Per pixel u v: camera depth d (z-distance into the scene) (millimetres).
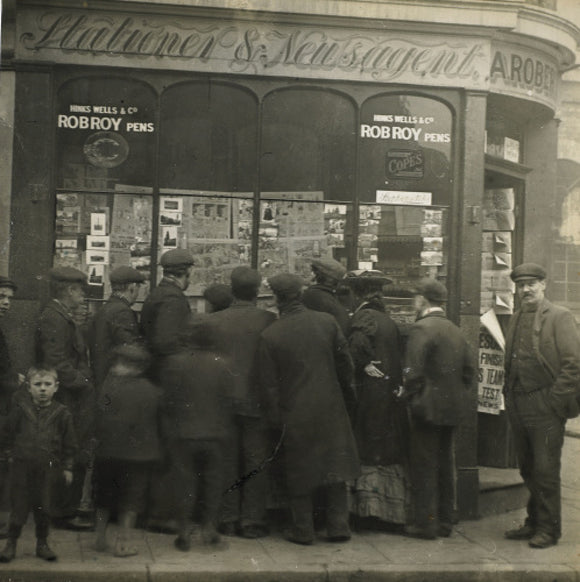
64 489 5617
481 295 7523
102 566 5117
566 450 9312
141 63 6387
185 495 5562
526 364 5863
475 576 5277
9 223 6258
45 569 5047
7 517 5477
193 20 6422
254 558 5352
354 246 6633
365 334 5941
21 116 6262
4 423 5258
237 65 6480
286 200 6574
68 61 6309
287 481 5691
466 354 6008
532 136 7668
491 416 7512
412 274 6691
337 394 5691
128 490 5465
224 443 5609
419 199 6707
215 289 5914
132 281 5953
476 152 6734
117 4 6328
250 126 6523
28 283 6250
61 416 5328
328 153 6617
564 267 7773
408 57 6652
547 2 7246
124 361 5547
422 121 6715
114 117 6402
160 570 5082
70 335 5852
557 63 7441
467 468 6617
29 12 6266
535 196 7637
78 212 6375
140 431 5492
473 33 6695
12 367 5883
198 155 6488
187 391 5590
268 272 6555
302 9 6477
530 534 6043
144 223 6441
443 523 6062
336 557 5434
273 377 5637
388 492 6008
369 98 6648
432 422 5887
